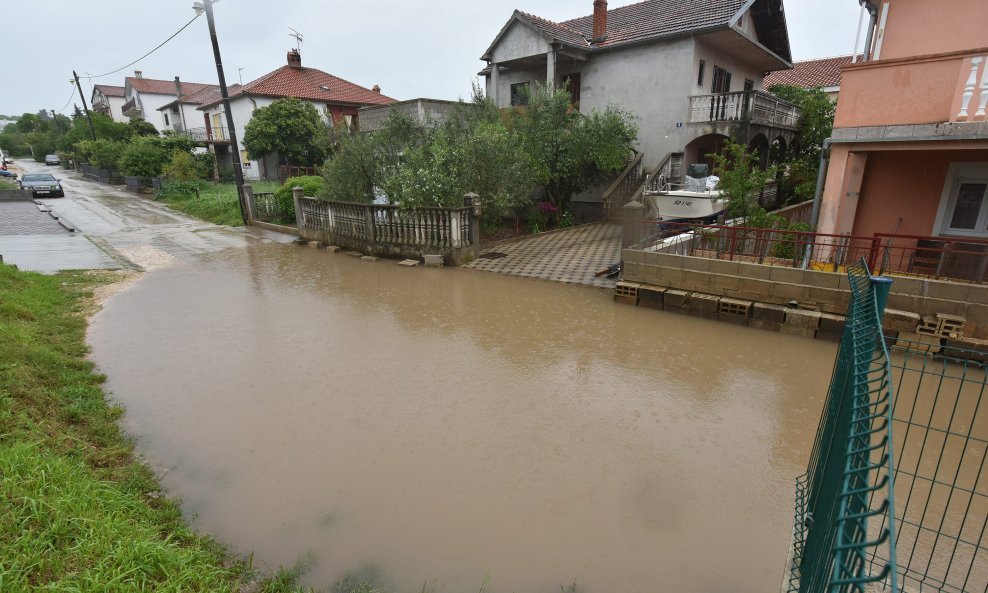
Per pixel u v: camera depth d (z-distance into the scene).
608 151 13.66
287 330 6.77
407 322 7.06
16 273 8.32
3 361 4.55
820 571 1.68
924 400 4.57
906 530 3.06
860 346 2.14
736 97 13.28
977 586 2.61
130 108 50.31
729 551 2.92
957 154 7.36
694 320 6.92
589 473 3.64
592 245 12.08
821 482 2.35
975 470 3.57
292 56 31.84
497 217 13.21
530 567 2.82
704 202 11.51
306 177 17.47
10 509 2.56
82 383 4.91
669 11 16.11
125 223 18.22
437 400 4.76
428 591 2.67
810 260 7.61
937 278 6.54
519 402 4.70
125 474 3.52
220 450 3.95
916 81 6.49
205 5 15.59
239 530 3.10
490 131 11.55
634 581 2.72
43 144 60.16
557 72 16.86
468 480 3.57
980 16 6.98
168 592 2.33
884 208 8.06
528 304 7.79
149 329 6.81
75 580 2.25
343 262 11.41
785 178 14.80
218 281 9.62
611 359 5.68
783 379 5.14
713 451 3.90
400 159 13.38
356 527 3.12
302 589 2.67
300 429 4.25
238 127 29.23
